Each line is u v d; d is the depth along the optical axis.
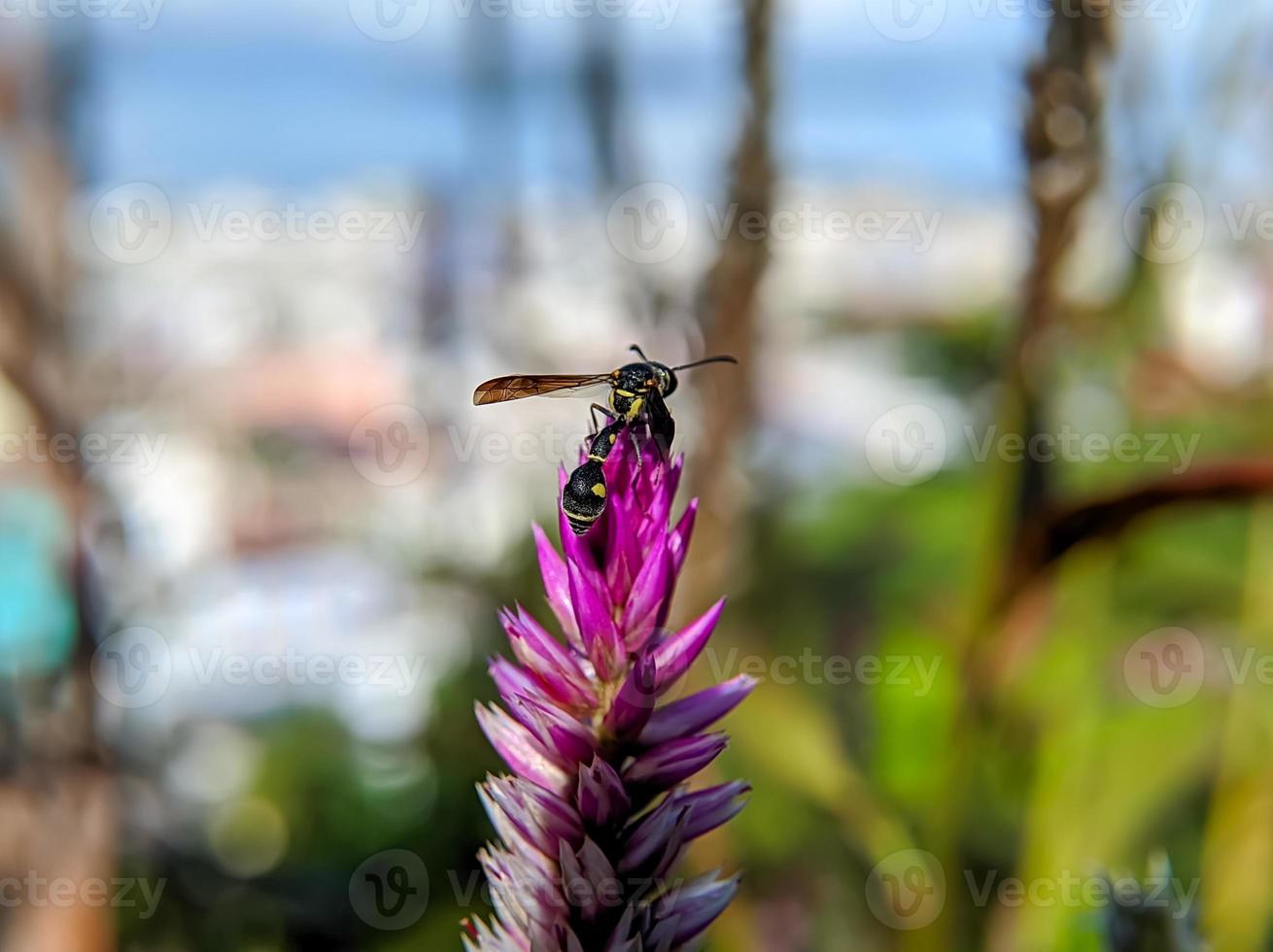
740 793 0.20
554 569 0.20
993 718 0.29
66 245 0.33
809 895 0.34
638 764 0.20
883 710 0.35
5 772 0.32
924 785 0.34
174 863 0.37
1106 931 0.23
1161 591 0.37
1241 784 0.31
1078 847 0.29
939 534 0.42
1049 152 0.26
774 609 0.38
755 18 0.28
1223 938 0.29
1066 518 0.27
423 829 0.38
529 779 0.20
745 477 0.31
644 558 0.20
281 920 0.35
